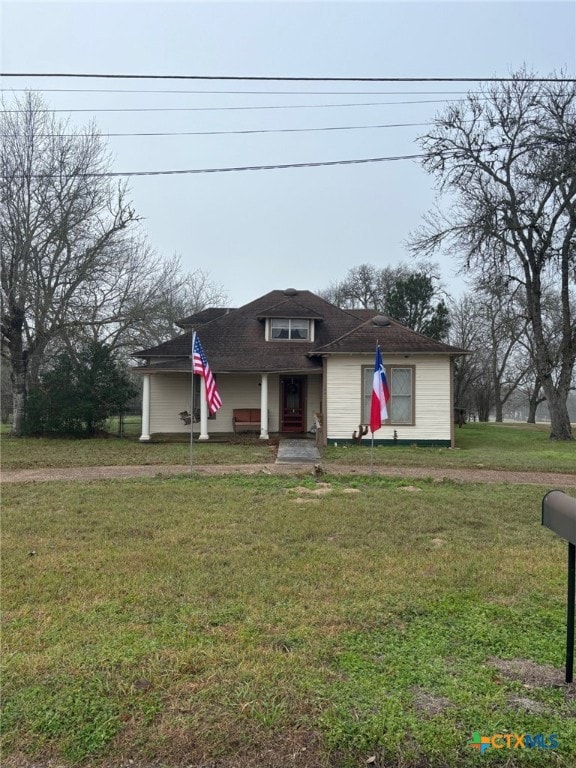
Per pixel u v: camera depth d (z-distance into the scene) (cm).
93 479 1063
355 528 675
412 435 1777
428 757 247
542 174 1991
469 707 283
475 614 407
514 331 2598
